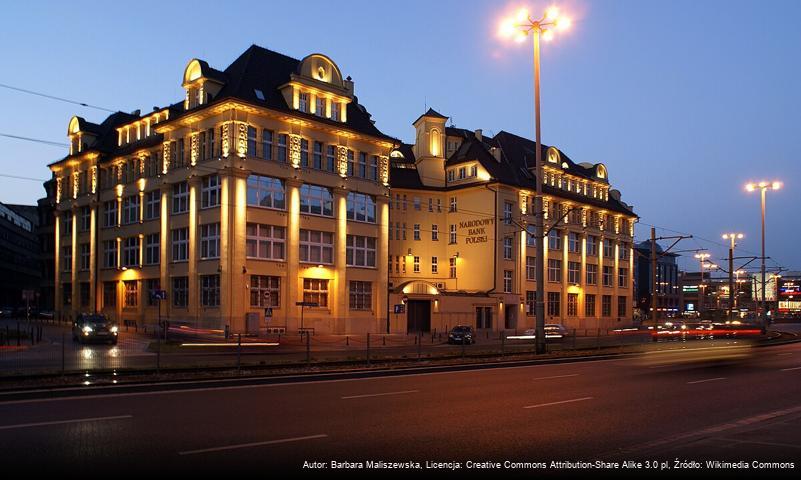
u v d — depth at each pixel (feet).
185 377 62.34
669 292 441.27
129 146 193.88
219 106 151.02
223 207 148.87
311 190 165.37
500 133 250.37
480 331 202.49
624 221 287.07
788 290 376.48
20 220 367.66
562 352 102.17
